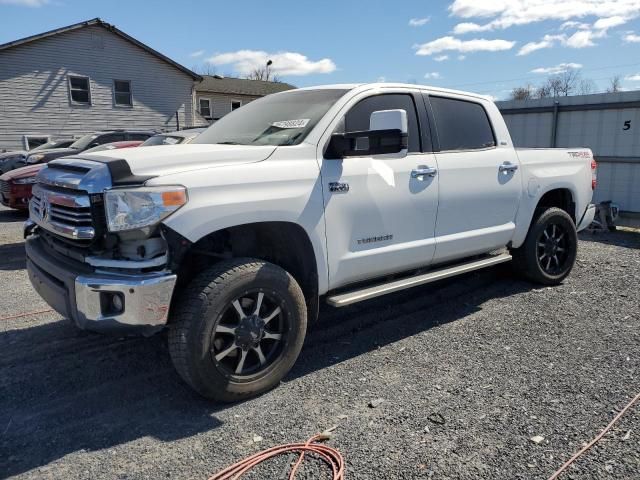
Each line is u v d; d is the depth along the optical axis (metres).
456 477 2.52
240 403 3.28
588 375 3.54
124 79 26.64
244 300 3.27
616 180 9.40
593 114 9.53
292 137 3.70
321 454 2.72
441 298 5.32
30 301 5.35
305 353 4.03
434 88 4.54
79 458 2.73
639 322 4.52
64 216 3.19
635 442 2.76
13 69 23.61
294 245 3.60
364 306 5.11
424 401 3.24
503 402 3.21
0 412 3.20
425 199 4.18
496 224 4.90
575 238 5.76
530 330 4.40
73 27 24.56
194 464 2.66
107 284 2.91
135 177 3.01
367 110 3.99
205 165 3.22
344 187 3.67
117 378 3.63
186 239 2.98
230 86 39.66
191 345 3.03
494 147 4.91
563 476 2.50
